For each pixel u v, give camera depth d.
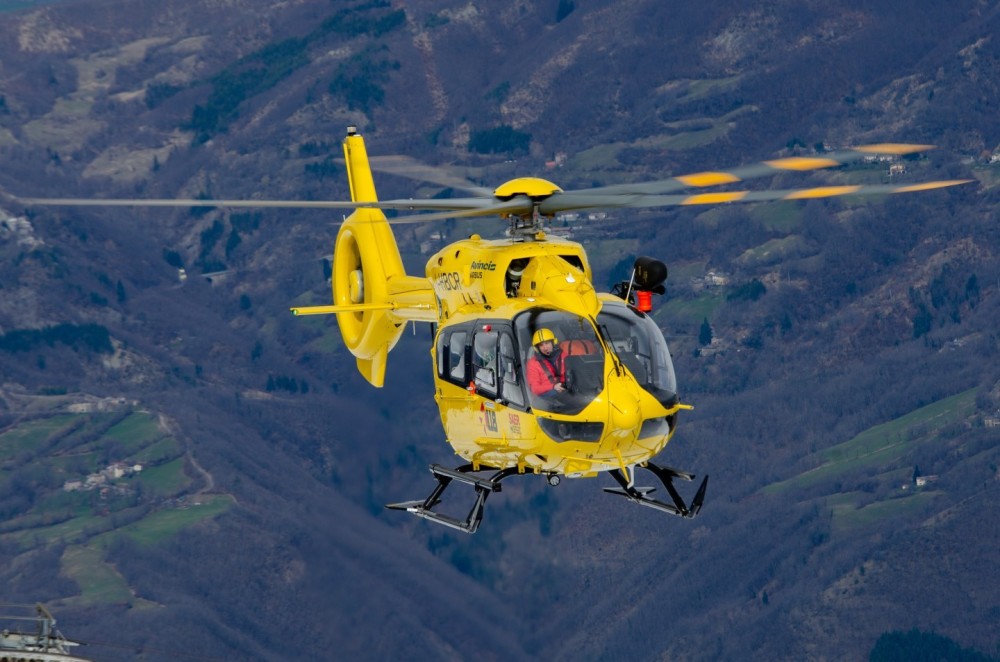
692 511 57.97
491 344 58.75
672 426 58.06
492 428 59.06
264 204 54.97
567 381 56.12
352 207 55.78
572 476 58.62
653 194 53.97
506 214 59.59
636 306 59.16
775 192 51.53
